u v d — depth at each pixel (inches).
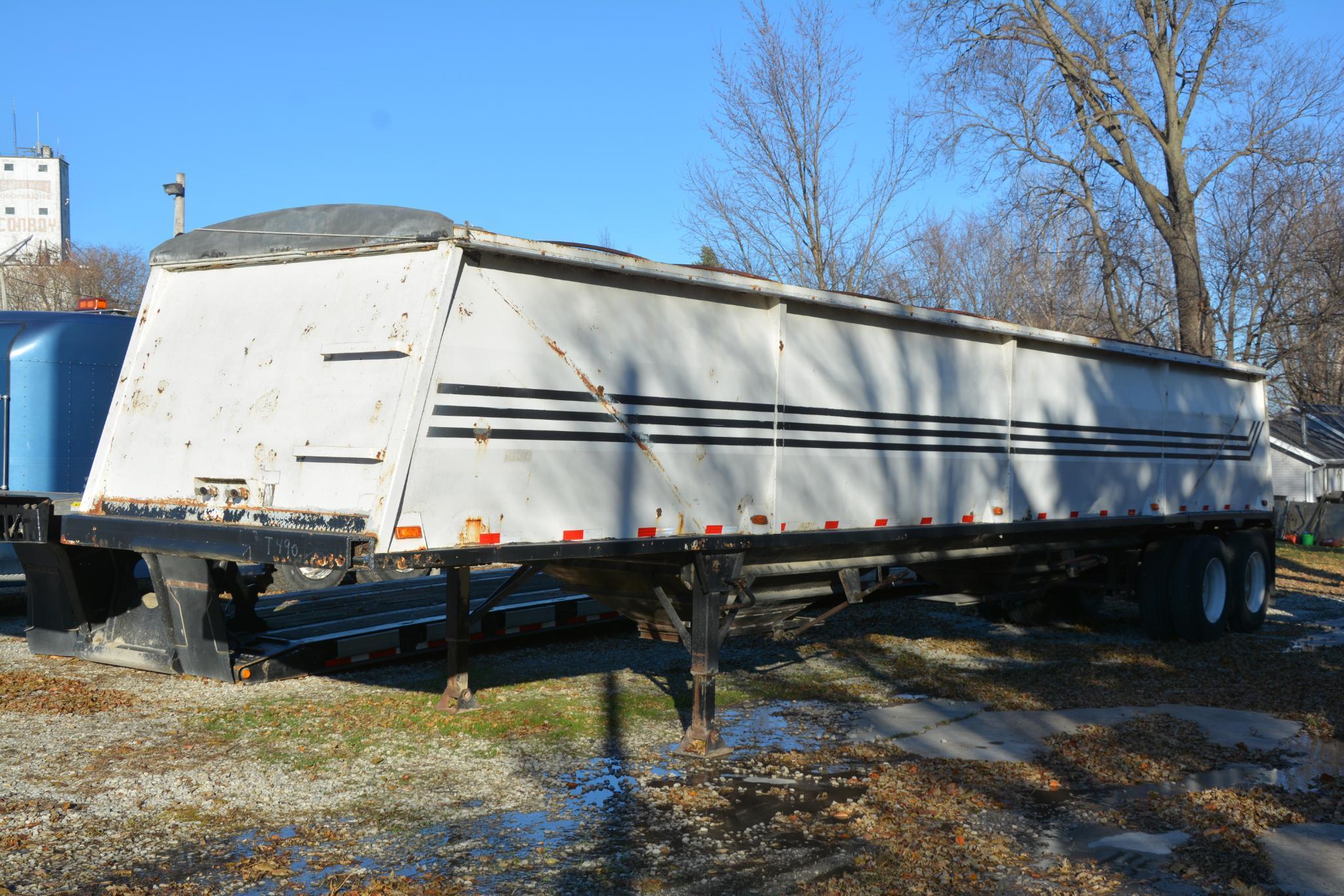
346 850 207.8
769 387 292.5
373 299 234.5
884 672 390.6
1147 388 462.6
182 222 788.6
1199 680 385.4
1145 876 202.1
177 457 262.1
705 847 212.8
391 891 187.3
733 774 263.6
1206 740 302.8
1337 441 1545.3
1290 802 247.6
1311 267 1108.5
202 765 259.6
